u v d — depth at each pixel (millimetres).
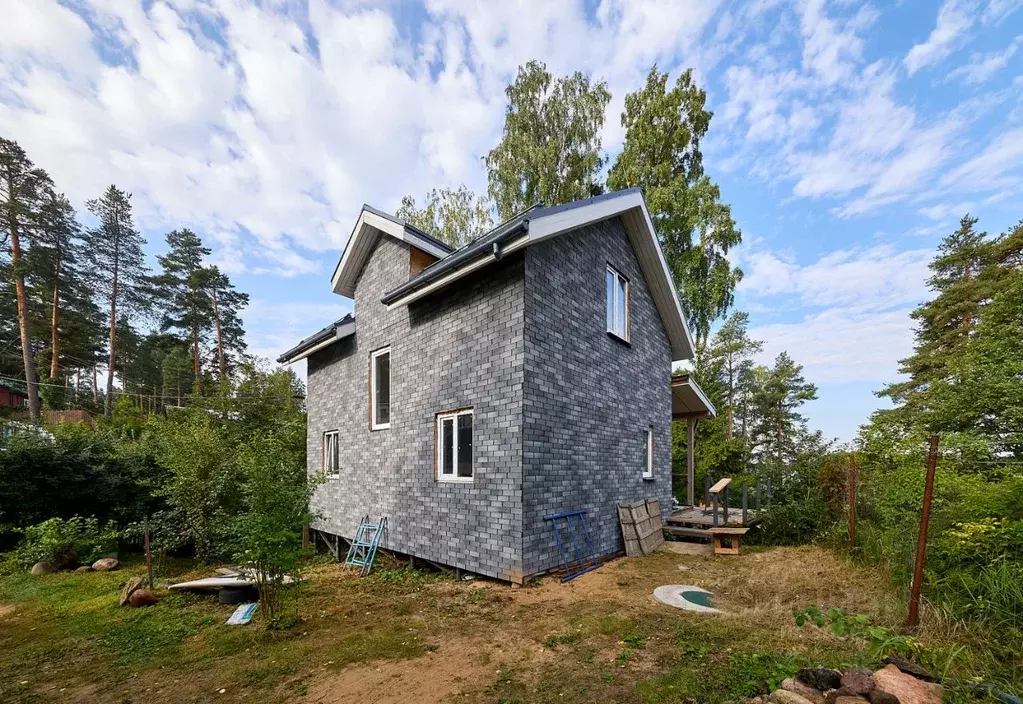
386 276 9695
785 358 25750
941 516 5070
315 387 12156
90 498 11023
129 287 31609
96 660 4445
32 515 10156
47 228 26547
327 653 4340
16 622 5742
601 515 8031
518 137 17953
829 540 7523
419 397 8266
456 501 7270
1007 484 4992
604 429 8414
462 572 7125
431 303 8172
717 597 5676
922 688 2818
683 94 17234
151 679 3998
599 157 18531
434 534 7625
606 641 4336
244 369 20094
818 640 3971
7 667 4336
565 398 7297
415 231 8836
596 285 8484
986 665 3170
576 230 7945
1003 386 9398
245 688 3727
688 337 11758
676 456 18438
